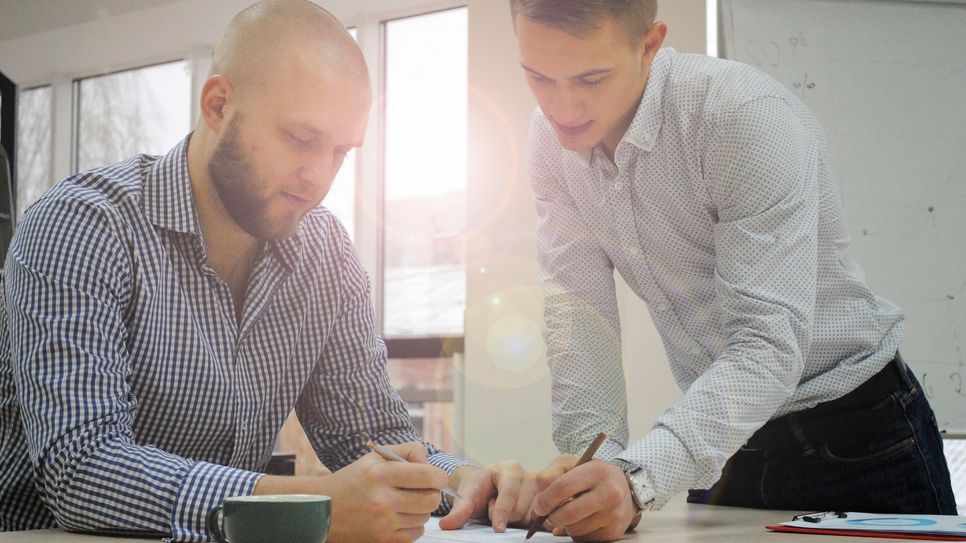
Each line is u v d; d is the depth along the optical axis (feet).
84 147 13.99
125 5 12.23
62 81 14.07
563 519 3.47
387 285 12.03
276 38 3.99
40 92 14.35
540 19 4.20
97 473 3.53
